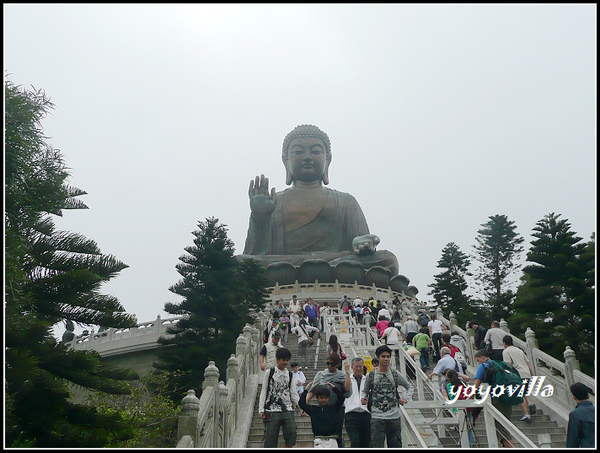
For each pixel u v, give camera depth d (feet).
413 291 186.39
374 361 37.73
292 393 35.88
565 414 48.14
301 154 205.57
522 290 139.74
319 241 194.18
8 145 53.16
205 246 102.12
